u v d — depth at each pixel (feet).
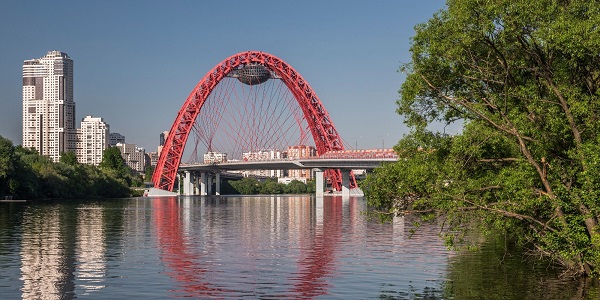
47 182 499.92
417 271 116.47
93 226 224.12
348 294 96.58
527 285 101.91
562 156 98.43
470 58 101.50
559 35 86.94
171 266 123.13
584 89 99.19
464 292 97.35
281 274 114.01
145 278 109.29
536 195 96.02
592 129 89.56
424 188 102.58
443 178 98.68
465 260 129.80
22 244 159.84
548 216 99.04
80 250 148.05
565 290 97.60
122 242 167.84
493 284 103.14
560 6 93.86
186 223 247.91
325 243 165.99
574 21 89.66
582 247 88.53
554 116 93.04
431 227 215.92
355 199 634.84
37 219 257.96
